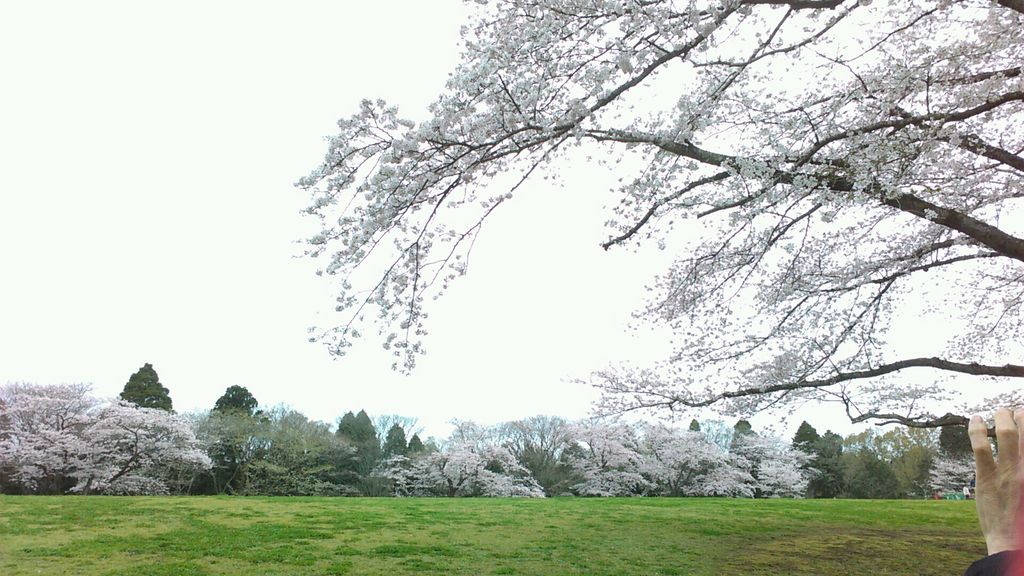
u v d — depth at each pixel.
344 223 4.72
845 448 32.34
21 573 6.73
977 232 4.88
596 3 4.61
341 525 10.45
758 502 16.73
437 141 4.60
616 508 14.18
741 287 7.74
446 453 28.02
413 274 5.08
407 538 9.38
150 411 24.84
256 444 27.42
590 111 4.69
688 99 5.09
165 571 6.88
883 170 4.99
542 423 30.08
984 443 1.07
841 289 7.86
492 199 5.25
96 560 7.41
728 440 30.11
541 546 9.03
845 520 12.99
